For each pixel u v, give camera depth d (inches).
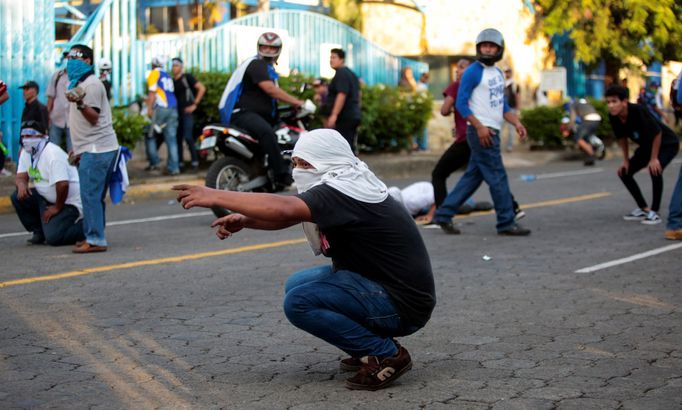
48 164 375.2
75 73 351.9
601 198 569.0
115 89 658.2
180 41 700.0
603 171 787.4
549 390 192.1
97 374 204.2
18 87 596.4
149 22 912.9
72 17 801.6
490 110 402.6
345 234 189.3
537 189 628.4
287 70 784.9
